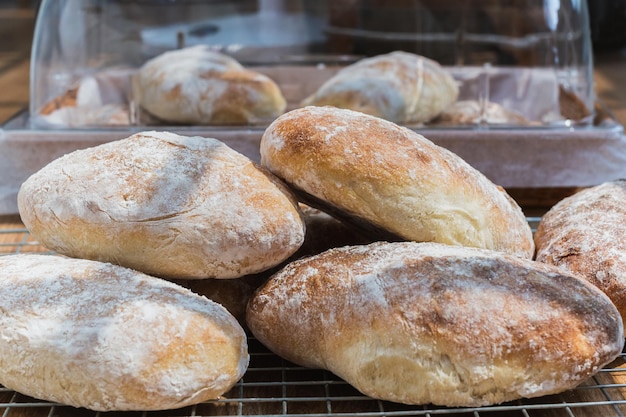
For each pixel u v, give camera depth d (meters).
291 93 0.86
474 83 0.87
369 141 0.49
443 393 0.44
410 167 0.49
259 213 0.48
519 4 0.88
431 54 0.90
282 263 0.53
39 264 0.48
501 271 0.46
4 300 0.45
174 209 0.47
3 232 0.66
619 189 0.60
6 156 0.75
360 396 0.47
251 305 0.50
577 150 0.77
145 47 0.87
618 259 0.51
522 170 0.77
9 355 0.44
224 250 0.48
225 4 0.89
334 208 0.51
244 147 0.76
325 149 0.49
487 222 0.51
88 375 0.43
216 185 0.49
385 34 0.89
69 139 0.75
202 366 0.44
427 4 0.89
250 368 0.49
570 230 0.56
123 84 0.85
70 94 0.83
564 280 0.47
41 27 0.82
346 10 0.89
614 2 1.13
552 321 0.44
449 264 0.46
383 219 0.49
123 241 0.48
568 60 0.85
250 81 0.80
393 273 0.46
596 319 0.45
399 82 0.80
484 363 0.43
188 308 0.45
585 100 0.83
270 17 0.90
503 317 0.44
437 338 0.44
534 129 0.77
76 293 0.45
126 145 0.51
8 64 1.17
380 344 0.45
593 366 0.44
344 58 0.90
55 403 0.45
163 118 0.81
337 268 0.48
